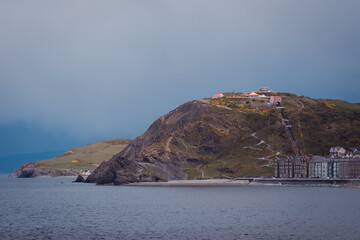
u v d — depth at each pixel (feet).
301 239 414.62
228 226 487.61
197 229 470.80
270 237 424.46
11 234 451.94
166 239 420.77
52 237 435.12
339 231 451.12
